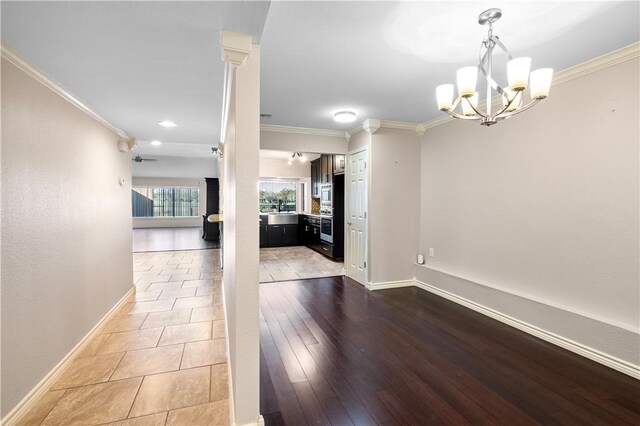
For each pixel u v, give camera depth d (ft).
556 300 8.48
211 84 6.93
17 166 5.58
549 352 7.99
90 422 5.60
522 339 8.75
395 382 6.77
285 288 13.88
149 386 6.68
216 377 7.06
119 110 8.78
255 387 5.23
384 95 9.81
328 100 10.32
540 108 8.80
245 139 5.02
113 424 5.57
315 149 14.73
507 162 9.82
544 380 6.78
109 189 10.24
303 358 7.80
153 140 13.23
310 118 12.54
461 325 9.76
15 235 5.53
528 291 9.23
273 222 25.58
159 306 11.60
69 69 6.11
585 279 7.80
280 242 25.79
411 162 13.85
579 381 6.72
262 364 7.52
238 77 4.95
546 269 8.72
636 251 6.87
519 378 6.87
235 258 5.15
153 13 4.27
